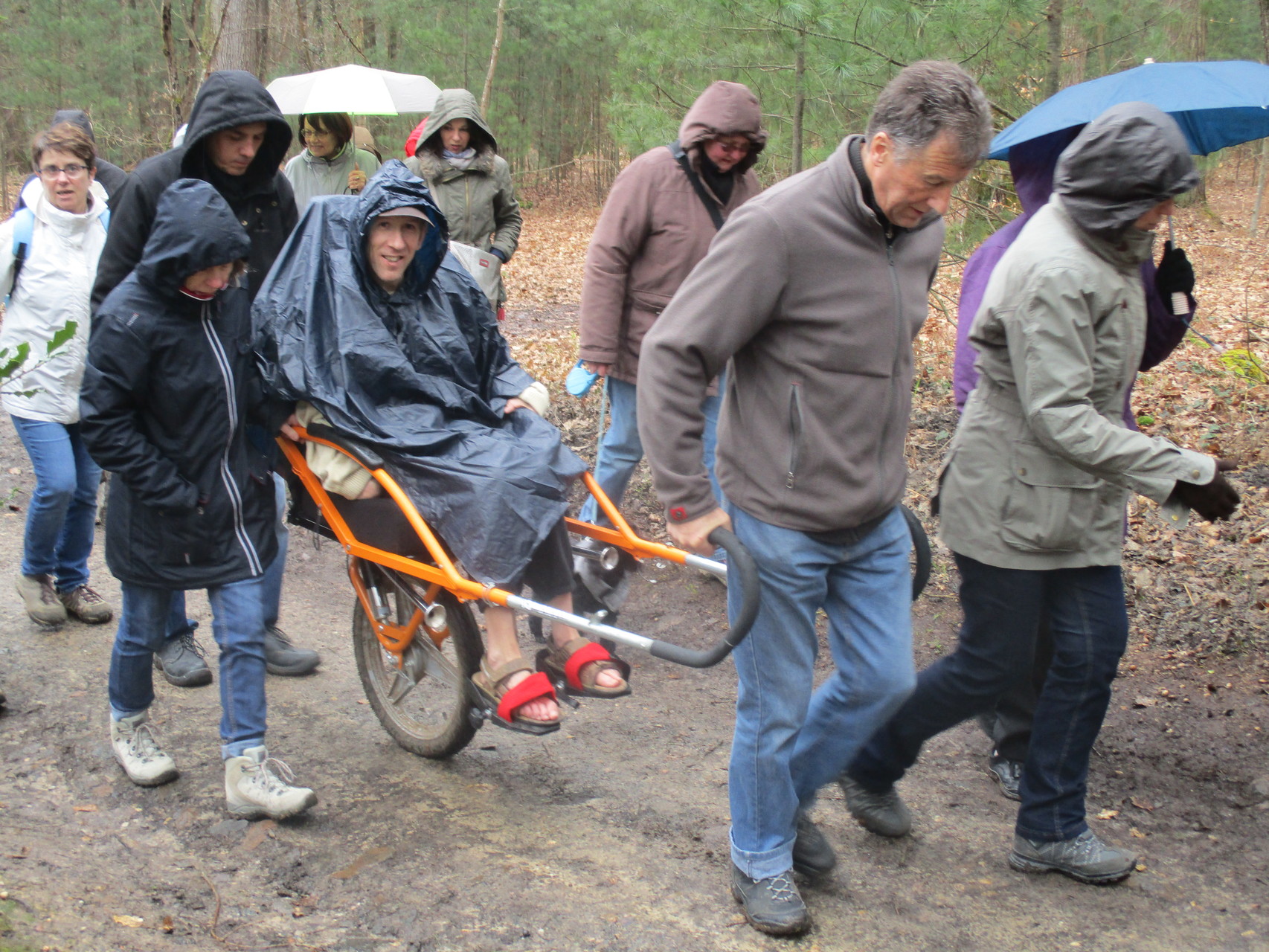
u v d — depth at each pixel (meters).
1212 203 23.70
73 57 19.50
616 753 3.96
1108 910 3.07
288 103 8.45
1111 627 3.07
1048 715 3.14
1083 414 2.79
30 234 4.45
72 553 4.87
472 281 3.75
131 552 3.35
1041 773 3.16
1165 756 3.91
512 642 3.29
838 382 2.62
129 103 19.69
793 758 2.99
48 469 4.56
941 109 2.36
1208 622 4.85
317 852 3.27
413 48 21.62
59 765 3.72
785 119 7.52
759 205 2.53
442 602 3.52
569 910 3.01
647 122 7.91
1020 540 3.00
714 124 4.37
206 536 3.31
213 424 3.28
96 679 4.37
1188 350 10.08
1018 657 3.11
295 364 3.38
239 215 3.90
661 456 2.58
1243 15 14.54
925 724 3.22
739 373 2.74
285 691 4.39
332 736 4.03
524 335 11.84
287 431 3.51
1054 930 2.98
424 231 3.49
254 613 3.42
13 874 2.99
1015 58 6.59
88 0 19.50
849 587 2.84
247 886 3.09
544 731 3.22
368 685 3.98
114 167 4.97
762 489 2.70
